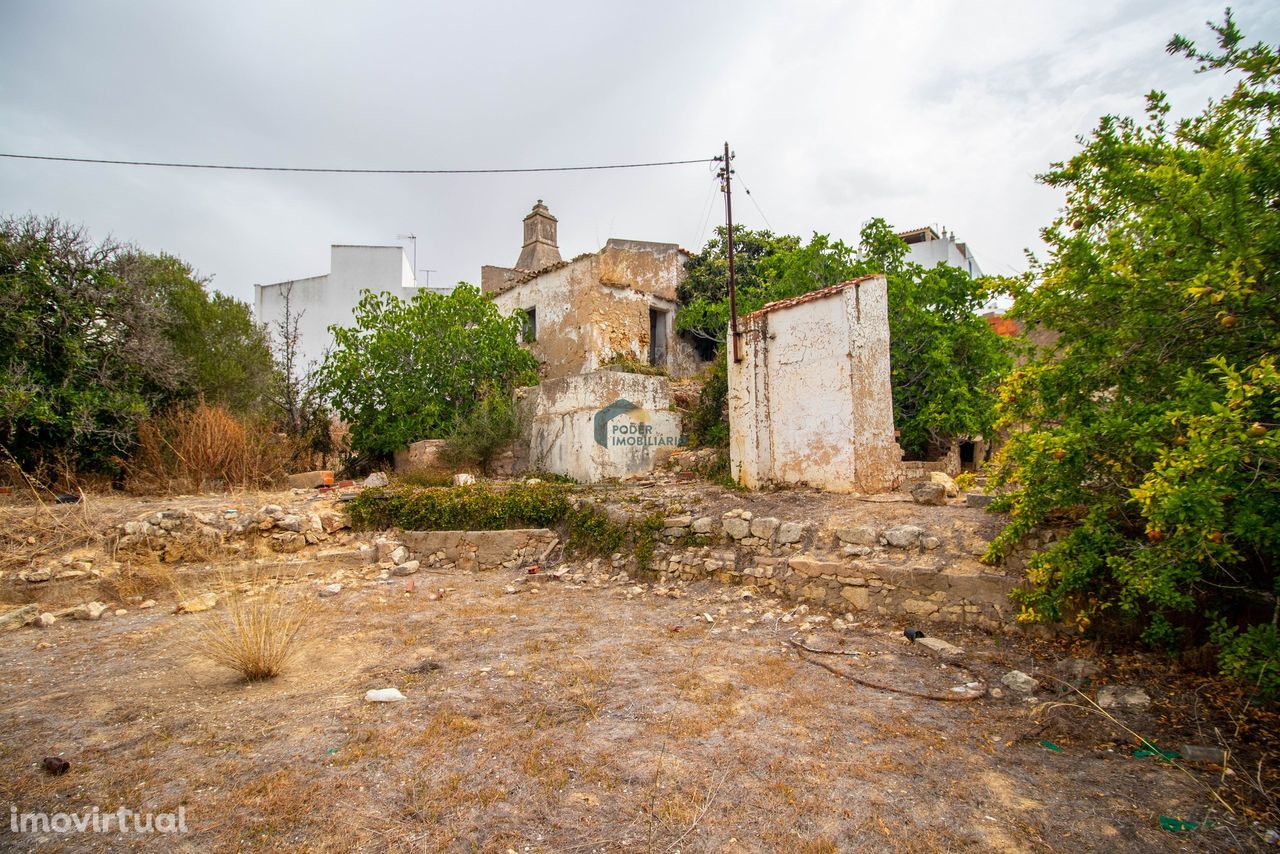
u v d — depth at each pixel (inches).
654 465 574.6
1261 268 162.9
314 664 224.5
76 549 352.2
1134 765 148.9
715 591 317.7
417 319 687.1
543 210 1098.1
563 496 432.1
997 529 266.7
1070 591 213.8
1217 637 165.3
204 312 671.1
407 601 321.4
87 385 491.5
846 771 147.0
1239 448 141.8
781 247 684.1
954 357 559.2
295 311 1122.7
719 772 146.6
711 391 577.3
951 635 240.7
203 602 315.3
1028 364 233.9
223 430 526.0
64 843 121.5
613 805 133.6
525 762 150.8
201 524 386.6
